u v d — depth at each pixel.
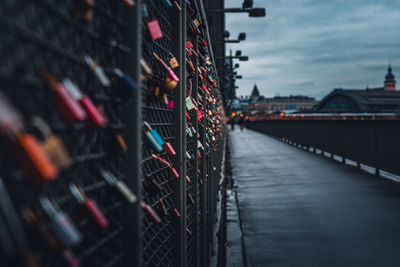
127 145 1.41
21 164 0.75
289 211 7.20
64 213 1.01
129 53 1.41
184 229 2.43
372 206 7.38
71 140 1.06
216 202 7.36
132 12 1.41
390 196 8.22
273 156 18.08
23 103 0.84
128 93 1.28
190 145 3.25
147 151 1.85
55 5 0.94
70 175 1.06
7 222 0.75
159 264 2.01
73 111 0.89
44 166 0.75
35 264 0.77
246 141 31.67
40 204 0.92
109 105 1.30
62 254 0.91
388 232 5.75
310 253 4.95
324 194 8.65
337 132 15.49
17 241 0.76
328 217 6.68
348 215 6.77
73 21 1.02
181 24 2.43
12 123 0.67
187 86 2.88
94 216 1.06
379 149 11.27
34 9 0.86
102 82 1.09
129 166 1.42
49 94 0.93
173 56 2.37
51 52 0.94
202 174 4.01
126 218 1.42
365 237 5.54
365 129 12.34
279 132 33.84
